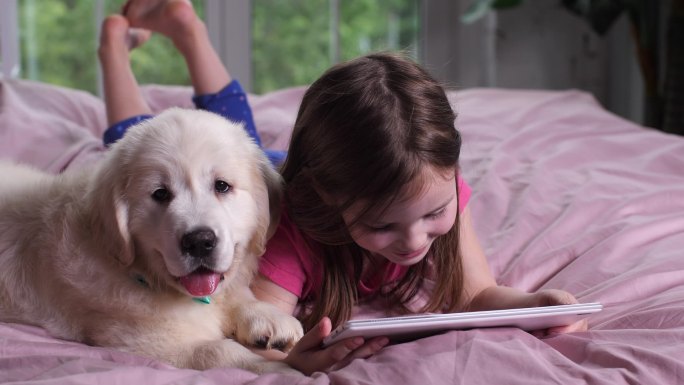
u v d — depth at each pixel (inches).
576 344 49.8
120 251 54.6
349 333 46.5
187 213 53.2
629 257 68.1
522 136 102.9
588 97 124.3
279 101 113.3
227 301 59.7
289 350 56.9
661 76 149.0
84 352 50.2
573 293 63.9
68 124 97.7
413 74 56.7
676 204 79.8
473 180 88.7
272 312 57.9
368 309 65.9
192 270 52.7
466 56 166.9
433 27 166.7
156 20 90.9
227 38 158.2
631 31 150.5
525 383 42.8
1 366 46.6
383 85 55.3
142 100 91.5
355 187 53.2
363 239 55.6
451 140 54.7
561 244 73.5
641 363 45.4
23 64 145.6
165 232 53.2
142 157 54.6
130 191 54.7
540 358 46.0
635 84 158.2
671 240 70.1
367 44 164.2
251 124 93.6
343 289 63.2
